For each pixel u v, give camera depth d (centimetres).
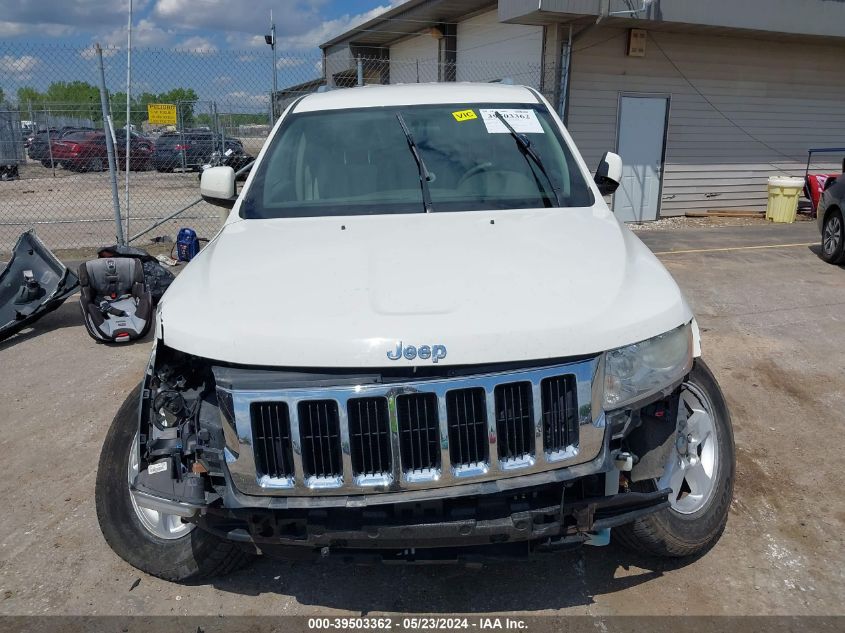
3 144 1457
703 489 305
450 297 247
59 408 484
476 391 231
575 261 278
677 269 877
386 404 228
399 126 381
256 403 231
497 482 232
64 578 308
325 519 236
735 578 299
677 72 1341
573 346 233
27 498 373
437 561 245
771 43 1413
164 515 303
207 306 255
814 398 475
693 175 1423
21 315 621
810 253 984
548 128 392
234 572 310
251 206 347
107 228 1265
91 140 1579
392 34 1778
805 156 1520
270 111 1125
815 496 358
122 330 614
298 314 243
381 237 305
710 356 554
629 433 261
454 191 347
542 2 1066
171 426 265
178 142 1612
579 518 240
